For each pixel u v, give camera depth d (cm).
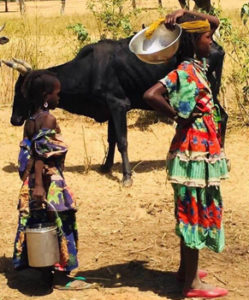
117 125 764
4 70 1283
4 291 509
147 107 786
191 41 467
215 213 468
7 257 572
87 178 788
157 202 700
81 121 1041
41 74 496
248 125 969
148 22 1344
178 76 458
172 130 978
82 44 1123
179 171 463
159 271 540
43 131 484
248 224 636
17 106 788
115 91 764
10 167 831
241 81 1004
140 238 609
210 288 486
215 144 466
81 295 498
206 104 466
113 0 1107
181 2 978
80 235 619
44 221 490
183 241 478
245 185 749
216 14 962
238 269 543
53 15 3275
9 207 696
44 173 488
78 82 778
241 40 1006
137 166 830
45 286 514
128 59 758
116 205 696
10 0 5172
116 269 545
